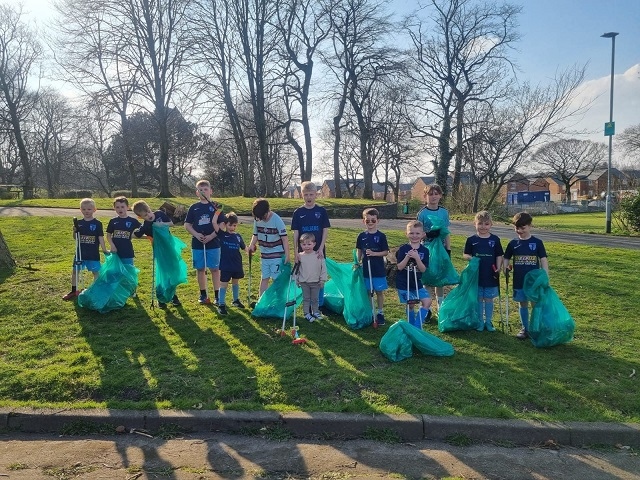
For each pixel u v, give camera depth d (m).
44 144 49.12
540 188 88.56
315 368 5.07
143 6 26.59
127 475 3.50
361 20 31.50
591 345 6.13
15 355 5.33
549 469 3.68
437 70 33.50
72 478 3.46
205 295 7.38
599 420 4.26
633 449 4.02
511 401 4.56
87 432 4.13
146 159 46.03
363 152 35.72
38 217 16.44
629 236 17.72
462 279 6.48
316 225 6.75
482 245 6.53
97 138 45.16
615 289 8.84
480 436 4.09
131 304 7.17
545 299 5.98
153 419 4.16
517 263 6.38
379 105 36.53
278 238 6.91
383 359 5.41
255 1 29.56
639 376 5.23
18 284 7.77
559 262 11.14
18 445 3.94
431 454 3.84
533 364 5.43
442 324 6.45
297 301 6.96
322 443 3.98
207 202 7.16
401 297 6.29
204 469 3.58
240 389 4.62
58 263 9.57
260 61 30.73
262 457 3.75
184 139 42.59
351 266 7.01
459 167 33.47
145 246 11.95
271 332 6.21
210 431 4.14
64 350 5.50
